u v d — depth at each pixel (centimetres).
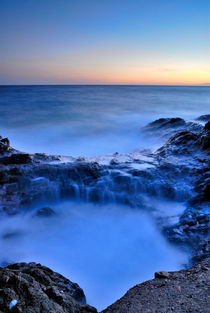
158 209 849
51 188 918
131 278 553
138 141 1936
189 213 766
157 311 291
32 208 884
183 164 969
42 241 716
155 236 716
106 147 1831
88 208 902
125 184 934
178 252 623
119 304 344
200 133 1141
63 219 827
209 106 4316
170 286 354
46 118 3005
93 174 959
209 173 888
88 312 326
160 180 925
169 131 1911
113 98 6322
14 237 734
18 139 2014
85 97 6619
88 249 672
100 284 538
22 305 282
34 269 401
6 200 847
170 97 6738
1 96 6203
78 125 2602
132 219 820
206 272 372
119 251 661
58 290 344
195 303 289
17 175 891
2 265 606
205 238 631
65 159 1036
